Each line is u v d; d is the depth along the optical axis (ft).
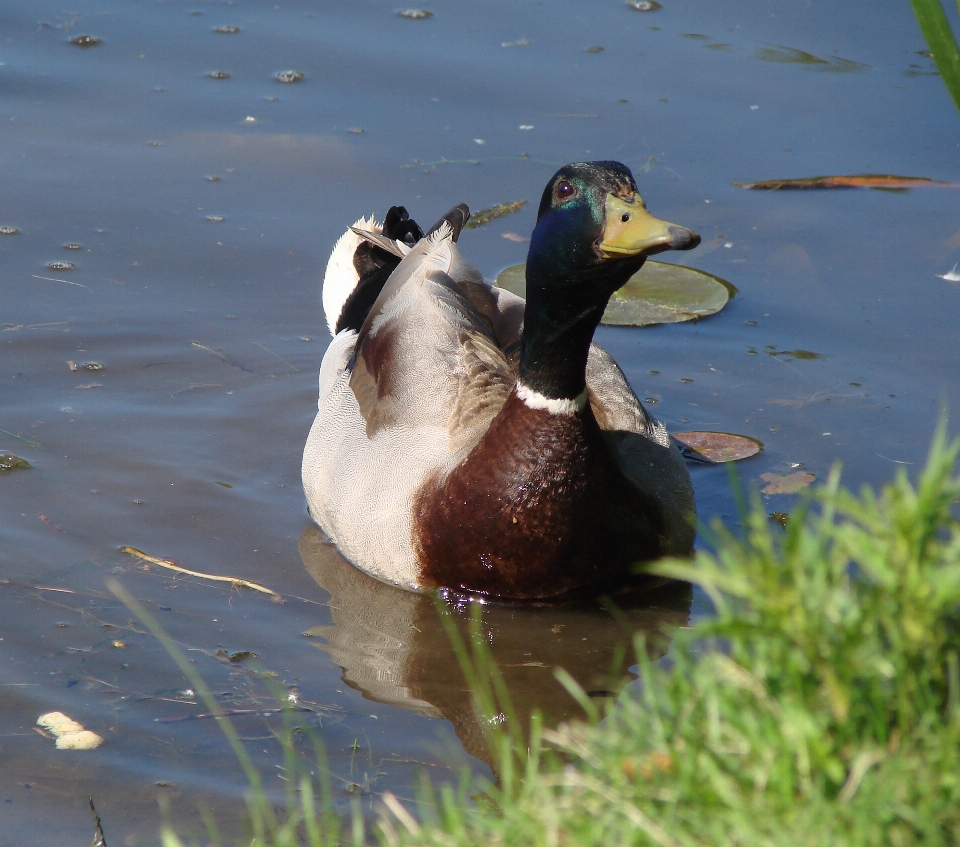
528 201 46.60
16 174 46.73
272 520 33.30
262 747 24.88
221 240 44.45
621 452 32.53
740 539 32.40
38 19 56.39
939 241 44.50
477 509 29.66
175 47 54.85
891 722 16.79
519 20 57.72
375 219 43.21
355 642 28.76
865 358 39.81
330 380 36.55
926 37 19.94
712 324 41.78
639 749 18.21
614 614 30.63
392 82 52.95
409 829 19.54
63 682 26.48
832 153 48.75
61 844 22.09
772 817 16.19
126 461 35.01
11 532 31.68
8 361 38.68
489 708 26.03
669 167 48.08
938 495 16.31
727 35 56.70
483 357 33.01
